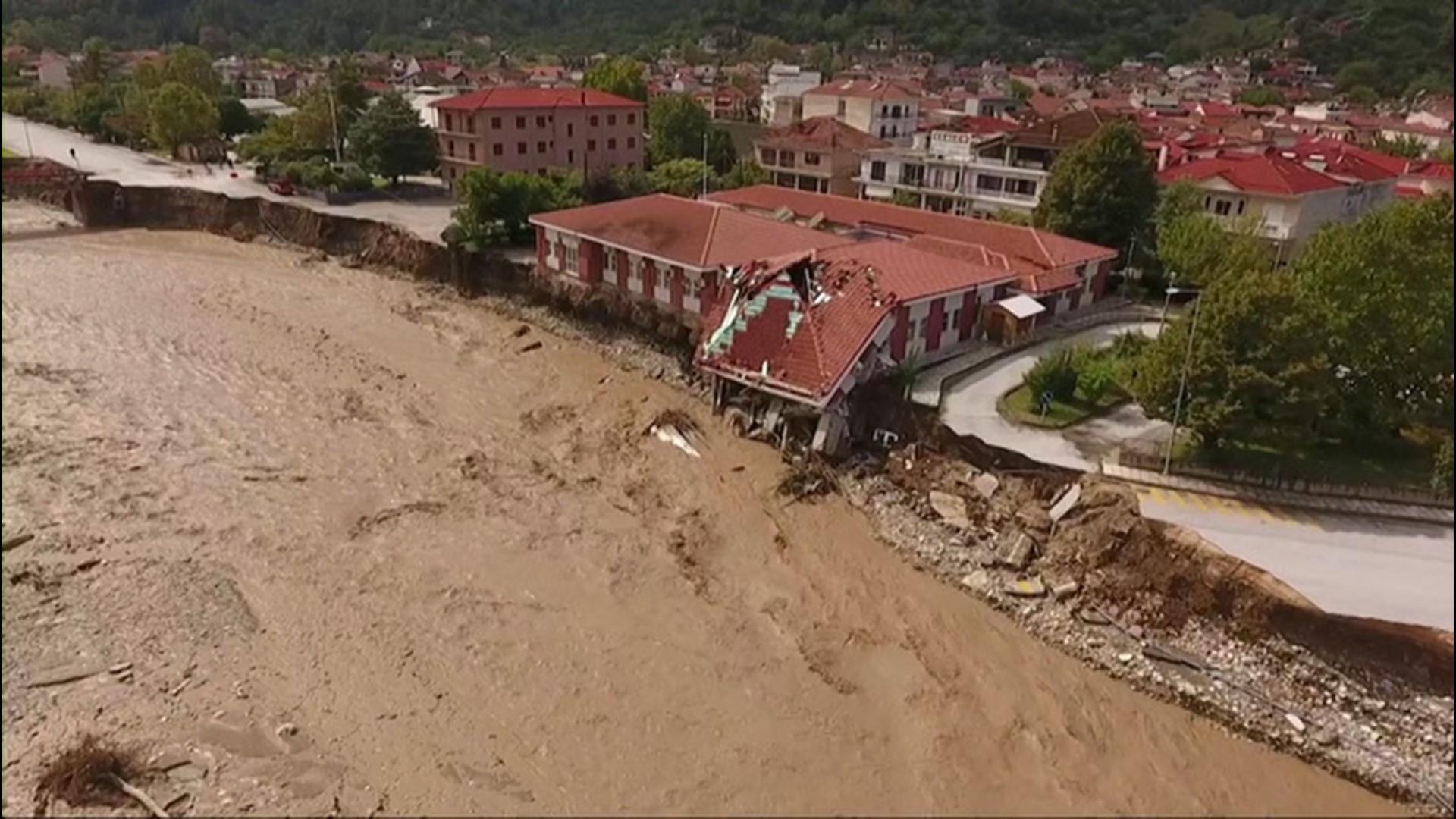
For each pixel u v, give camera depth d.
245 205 71.81
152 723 22.42
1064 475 30.69
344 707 23.30
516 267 53.84
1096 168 51.69
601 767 21.89
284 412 39.75
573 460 36.47
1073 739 23.05
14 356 44.53
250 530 30.58
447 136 76.69
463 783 21.22
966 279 41.59
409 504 32.62
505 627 26.45
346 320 52.12
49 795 20.27
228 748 21.84
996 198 67.00
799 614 27.56
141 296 55.25
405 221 65.75
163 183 76.56
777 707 23.94
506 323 51.59
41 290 55.56
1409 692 22.89
